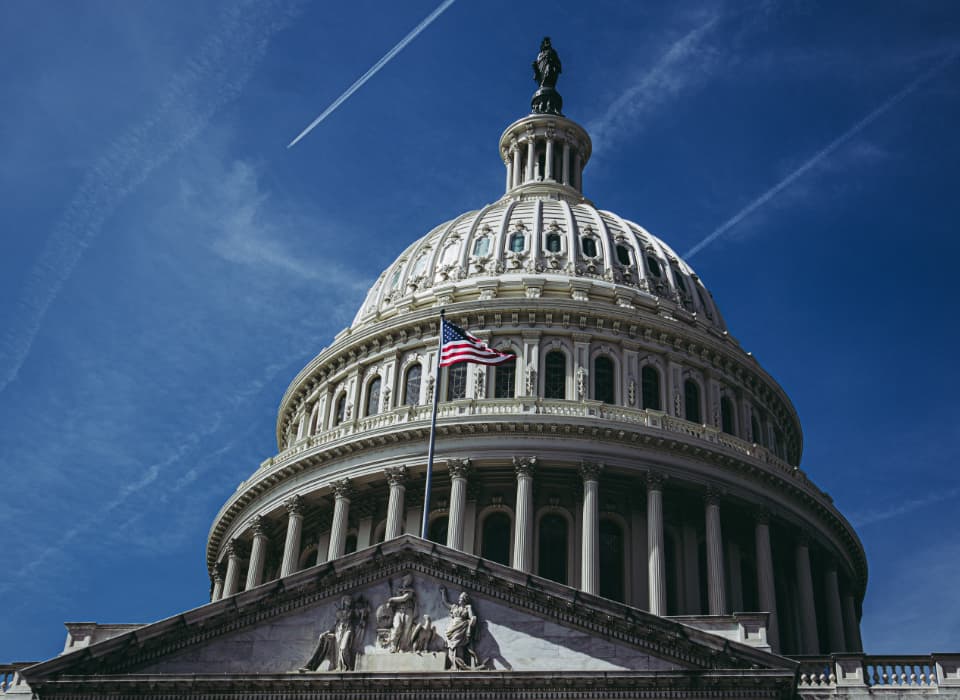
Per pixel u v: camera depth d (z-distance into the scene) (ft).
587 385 241.14
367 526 230.68
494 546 222.89
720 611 213.46
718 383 254.68
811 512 238.89
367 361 259.60
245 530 245.04
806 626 224.53
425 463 224.12
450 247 278.26
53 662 139.95
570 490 224.33
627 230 284.41
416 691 135.85
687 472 224.74
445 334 204.44
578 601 139.74
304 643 142.00
